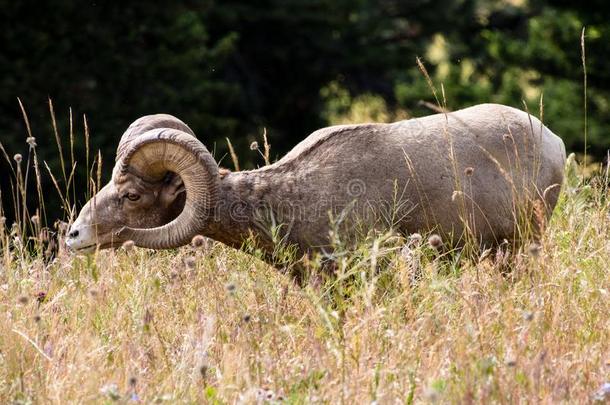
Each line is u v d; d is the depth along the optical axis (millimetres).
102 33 67062
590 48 64625
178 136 23281
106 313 21844
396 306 20328
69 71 64625
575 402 17625
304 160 24141
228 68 85438
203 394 18328
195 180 23281
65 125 61656
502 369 18516
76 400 17875
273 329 19828
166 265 24906
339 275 21062
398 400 17797
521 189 23938
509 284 22109
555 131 62188
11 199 56406
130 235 23859
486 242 24078
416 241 23219
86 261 24172
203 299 22078
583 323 20703
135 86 68250
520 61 66938
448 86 70562
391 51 87312
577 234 24922
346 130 24156
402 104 74750
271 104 88250
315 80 89875
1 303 21891
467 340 19000
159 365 19734
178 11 71375
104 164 61875
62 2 65375
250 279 23234
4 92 61500
